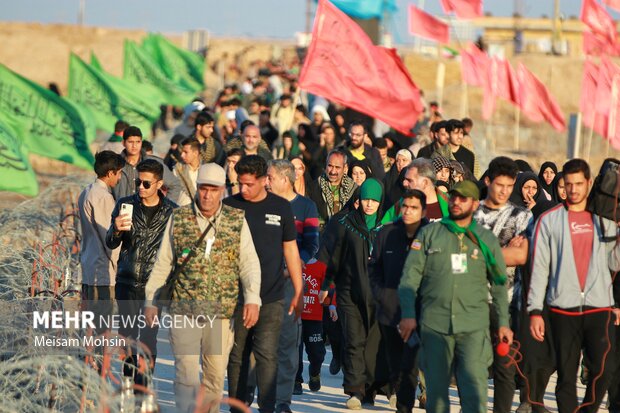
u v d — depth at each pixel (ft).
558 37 506.07
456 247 65.87
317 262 88.22
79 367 60.64
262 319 72.18
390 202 109.40
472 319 65.72
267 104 204.44
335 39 130.41
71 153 153.99
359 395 83.25
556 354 70.28
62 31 587.27
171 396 76.79
